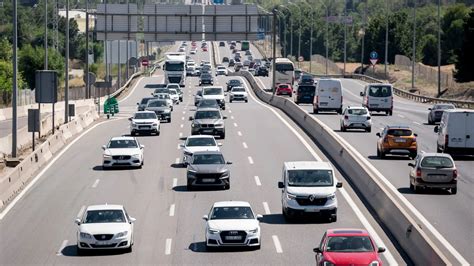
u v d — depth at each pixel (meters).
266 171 114.12
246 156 128.12
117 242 69.62
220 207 73.44
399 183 103.12
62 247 72.81
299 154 129.00
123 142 120.00
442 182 95.06
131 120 158.00
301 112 171.75
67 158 128.12
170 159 126.50
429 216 83.12
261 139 148.50
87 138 153.00
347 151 112.38
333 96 196.50
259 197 95.94
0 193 92.69
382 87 198.25
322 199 81.50
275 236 75.81
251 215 72.75
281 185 85.38
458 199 92.56
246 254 68.94
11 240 75.94
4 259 68.38
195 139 123.81
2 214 88.19
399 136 122.75
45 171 116.00
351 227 79.38
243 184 104.62
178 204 92.12
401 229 72.62
